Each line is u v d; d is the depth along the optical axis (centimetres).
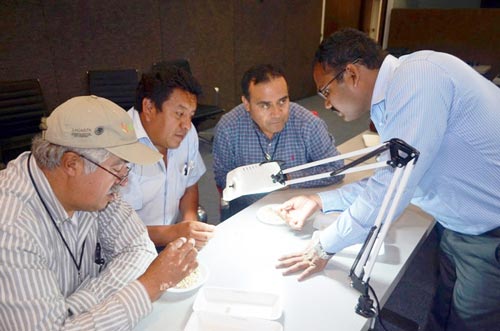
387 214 83
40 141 81
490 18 602
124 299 83
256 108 158
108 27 351
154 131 140
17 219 76
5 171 84
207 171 359
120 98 344
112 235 107
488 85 99
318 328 86
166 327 88
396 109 90
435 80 89
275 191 163
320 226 128
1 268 71
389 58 104
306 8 612
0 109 269
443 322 133
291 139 180
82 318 79
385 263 111
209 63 467
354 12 709
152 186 152
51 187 83
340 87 107
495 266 101
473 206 102
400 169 76
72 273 96
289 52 605
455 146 97
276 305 91
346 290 98
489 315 107
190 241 99
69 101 83
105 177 82
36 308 73
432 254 230
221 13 463
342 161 174
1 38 284
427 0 758
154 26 391
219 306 93
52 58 317
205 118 376
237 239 124
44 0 302
